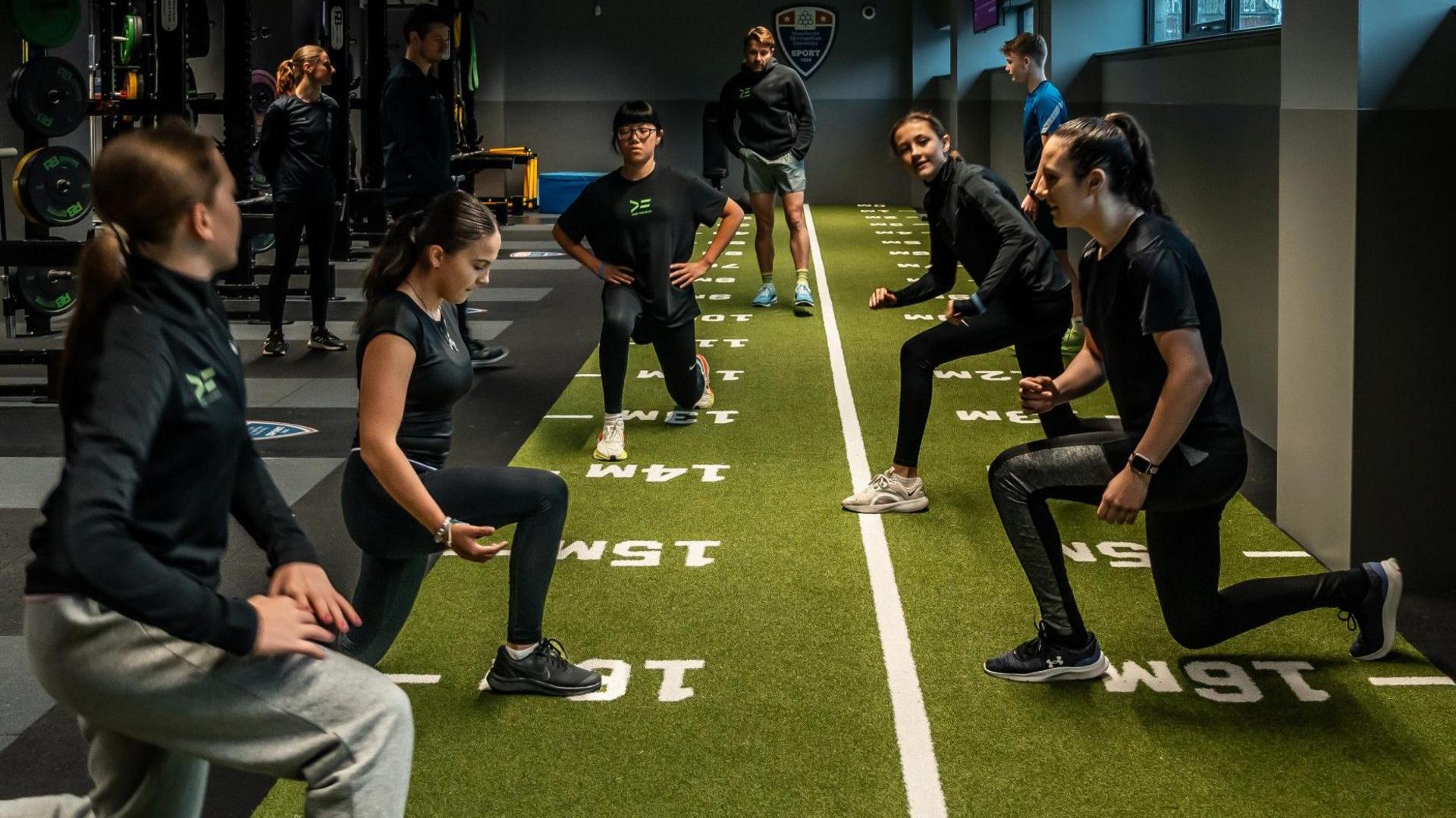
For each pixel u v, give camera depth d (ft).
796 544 16.57
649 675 12.80
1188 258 11.08
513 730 11.68
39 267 30.04
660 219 20.48
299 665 7.02
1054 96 27.96
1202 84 25.55
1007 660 12.64
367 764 7.01
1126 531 16.98
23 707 12.09
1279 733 11.53
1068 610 12.49
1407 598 15.01
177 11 33.37
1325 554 15.89
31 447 21.62
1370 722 11.73
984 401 24.30
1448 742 11.34
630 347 30.09
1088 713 11.95
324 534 17.19
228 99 35.35
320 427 22.97
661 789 10.64
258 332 32.73
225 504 7.14
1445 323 14.87
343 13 45.37
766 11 68.03
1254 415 22.68
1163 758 11.12
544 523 12.03
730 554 16.24
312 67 28.45
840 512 17.85
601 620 14.17
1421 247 14.75
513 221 61.11
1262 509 18.29
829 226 57.26
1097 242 11.60
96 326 6.50
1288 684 12.51
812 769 10.96
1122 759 11.11
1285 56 16.67
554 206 65.82
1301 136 16.20
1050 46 37.55
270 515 7.97
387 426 10.74
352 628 11.76
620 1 68.18
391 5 59.26
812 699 12.28
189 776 7.46
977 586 15.11
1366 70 14.53
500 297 37.76
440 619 14.16
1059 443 12.12
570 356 29.09
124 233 6.68
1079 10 37.37
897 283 39.32
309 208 29.04
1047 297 17.06
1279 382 17.24
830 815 10.23
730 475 19.65
